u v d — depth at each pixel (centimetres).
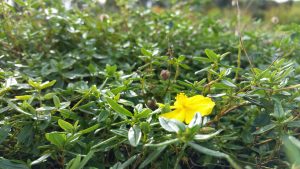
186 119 9
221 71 10
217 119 10
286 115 9
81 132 8
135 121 8
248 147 10
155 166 9
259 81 10
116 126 10
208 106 9
